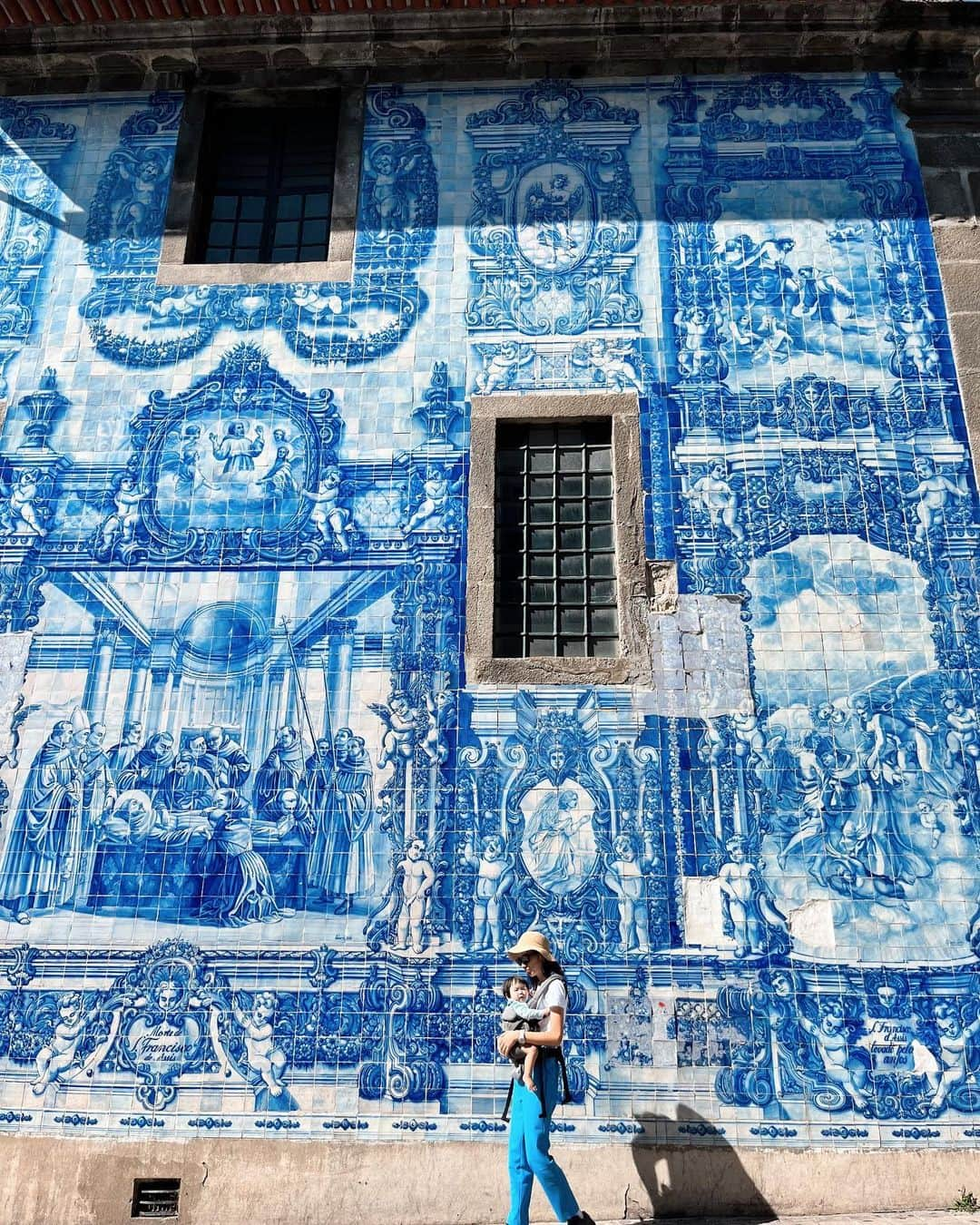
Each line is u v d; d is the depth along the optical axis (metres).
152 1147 4.88
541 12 6.37
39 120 6.72
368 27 6.49
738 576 5.63
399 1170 4.80
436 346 6.09
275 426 5.99
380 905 5.16
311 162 6.75
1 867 5.29
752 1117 4.82
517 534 5.88
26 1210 4.82
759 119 6.48
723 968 5.02
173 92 6.73
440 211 6.37
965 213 6.27
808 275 6.16
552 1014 4.31
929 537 5.67
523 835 5.23
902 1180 4.73
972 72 6.52
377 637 5.59
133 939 5.15
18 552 5.83
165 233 6.42
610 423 5.96
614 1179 4.74
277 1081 4.93
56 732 5.50
